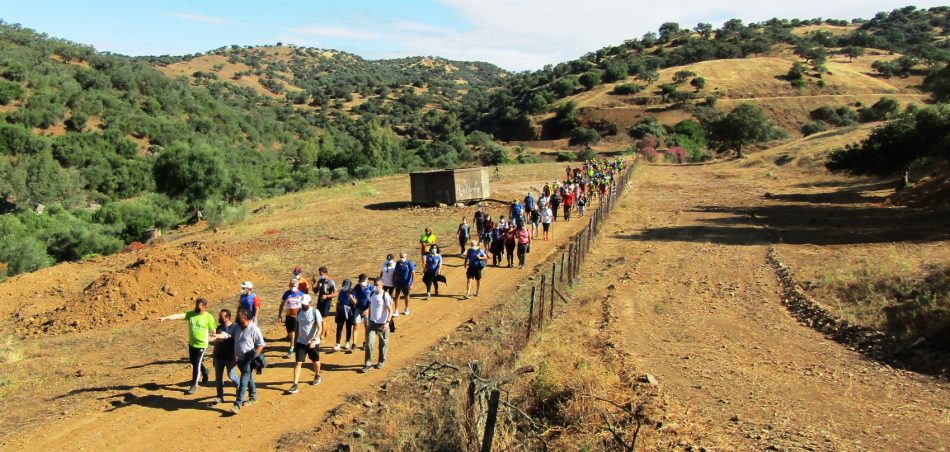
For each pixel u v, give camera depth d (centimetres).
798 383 1044
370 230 2938
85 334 1538
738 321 1489
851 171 4309
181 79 19025
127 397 1064
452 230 2866
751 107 7356
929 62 13900
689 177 5756
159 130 10181
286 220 3400
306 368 1208
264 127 13362
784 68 13575
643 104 12438
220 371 1035
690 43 17375
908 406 915
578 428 850
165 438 916
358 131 16325
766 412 903
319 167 8312
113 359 1304
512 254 2119
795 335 1362
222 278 1941
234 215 3600
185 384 1131
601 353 1214
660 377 1076
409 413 962
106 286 1730
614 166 5344
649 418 858
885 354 1191
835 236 2591
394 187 4878
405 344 1347
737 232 2852
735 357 1209
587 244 2386
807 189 4559
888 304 1452
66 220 4797
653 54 17550
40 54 11519
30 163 7181
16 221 4306
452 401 933
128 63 13300
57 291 2025
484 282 1900
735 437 802
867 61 15162
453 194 3606
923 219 2769
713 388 1019
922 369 1090
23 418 990
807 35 19850
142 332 1509
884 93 12162
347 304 1291
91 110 9950
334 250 2484
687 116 11531
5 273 2820
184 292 1802
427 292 1722
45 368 1253
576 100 13388
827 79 12756
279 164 8838
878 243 2327
